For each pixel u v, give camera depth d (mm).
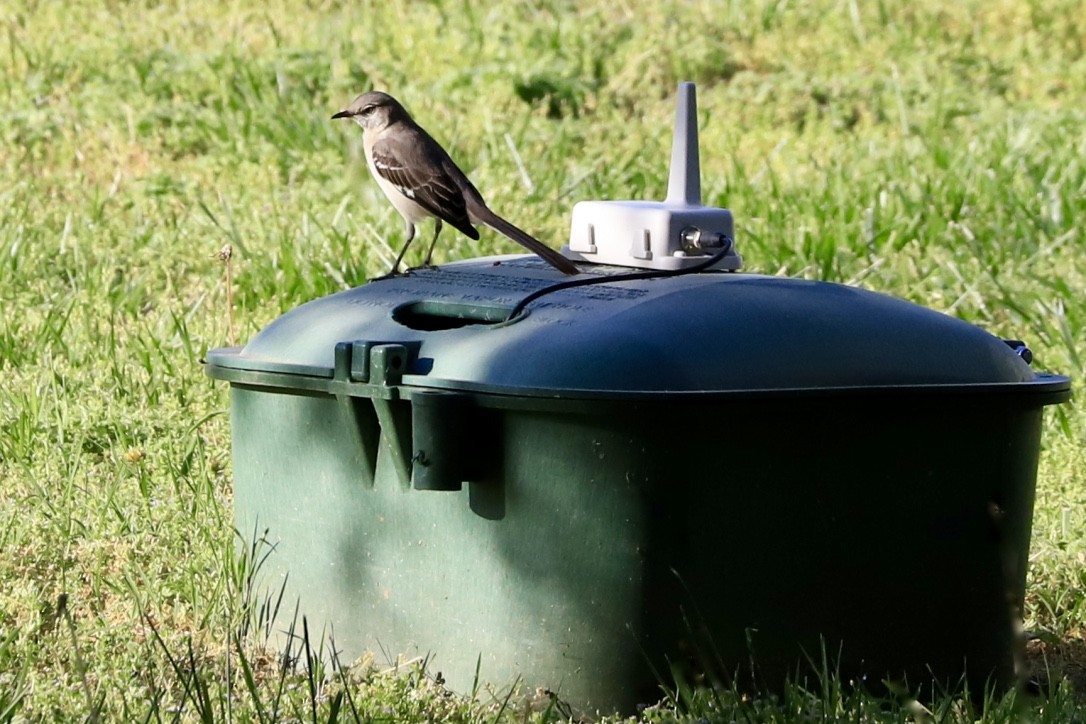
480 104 22328
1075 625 9789
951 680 8289
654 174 19703
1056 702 8078
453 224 12086
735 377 7570
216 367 8852
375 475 8312
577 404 7426
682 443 7516
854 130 22672
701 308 7855
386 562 8375
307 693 8141
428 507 8141
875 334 8008
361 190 18891
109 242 17328
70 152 20531
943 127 22781
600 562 7621
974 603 8289
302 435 8633
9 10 25625
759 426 7621
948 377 8031
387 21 25688
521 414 7711
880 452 7906
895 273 16578
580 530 7633
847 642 8000
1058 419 12750
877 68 25062
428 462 7734
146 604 9469
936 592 8164
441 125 21250
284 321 8898
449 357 7922
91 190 19297
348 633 8625
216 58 23203
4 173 19766
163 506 10922
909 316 8234
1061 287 15578
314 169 19828
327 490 8578
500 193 18625
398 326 8320
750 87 23891
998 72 25406
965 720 7875
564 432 7586
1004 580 8375
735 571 7711
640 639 7645
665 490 7527
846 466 7844
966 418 8070
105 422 12586
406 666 8234
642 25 25750
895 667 8133
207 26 25375
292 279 15859
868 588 8000
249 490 9039
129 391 13312
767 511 7719
